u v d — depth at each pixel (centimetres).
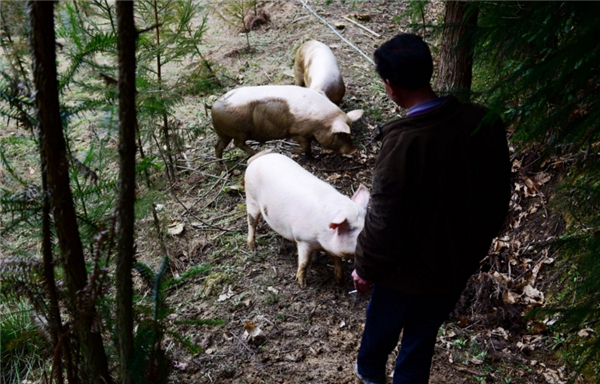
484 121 184
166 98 373
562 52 179
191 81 433
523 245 382
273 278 361
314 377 291
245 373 293
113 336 215
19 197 191
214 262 375
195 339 312
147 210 288
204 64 455
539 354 317
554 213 375
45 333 206
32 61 158
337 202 325
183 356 300
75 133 493
